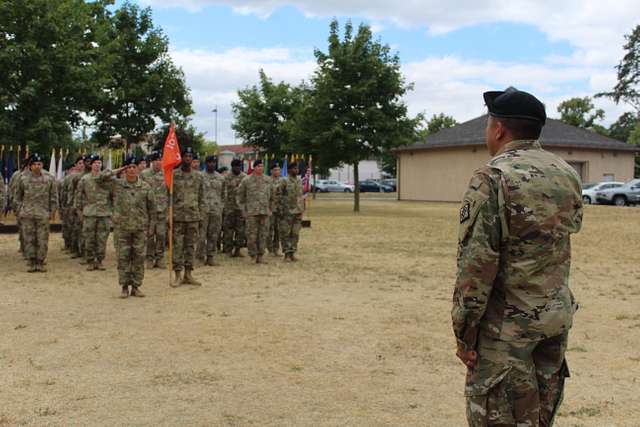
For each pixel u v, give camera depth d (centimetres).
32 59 2184
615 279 1099
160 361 592
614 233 1978
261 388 520
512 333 282
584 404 491
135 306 841
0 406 471
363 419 456
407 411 473
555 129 4294
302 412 469
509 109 297
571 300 294
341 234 1888
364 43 2847
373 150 2905
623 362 604
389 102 2903
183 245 1009
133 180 898
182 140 3069
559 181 287
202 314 794
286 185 1304
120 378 541
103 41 2695
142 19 2889
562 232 284
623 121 7006
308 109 2917
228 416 459
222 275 1117
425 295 937
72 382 529
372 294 942
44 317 771
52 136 2258
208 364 584
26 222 1120
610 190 3772
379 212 3017
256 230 1273
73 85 2308
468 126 4369
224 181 1346
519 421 281
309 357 611
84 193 1196
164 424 443
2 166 2202
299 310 824
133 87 2828
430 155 4316
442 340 677
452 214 2864
